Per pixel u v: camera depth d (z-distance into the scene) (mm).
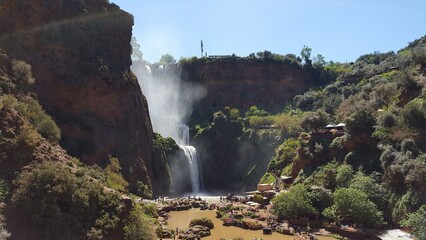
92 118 57719
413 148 43156
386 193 42812
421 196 38031
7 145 28484
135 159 61375
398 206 39969
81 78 56719
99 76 59438
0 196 25391
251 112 110438
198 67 122250
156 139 80125
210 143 99375
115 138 59156
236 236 40844
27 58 48594
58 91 53219
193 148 93438
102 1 67188
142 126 70062
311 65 128875
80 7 61719
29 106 36875
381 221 40188
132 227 29625
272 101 118938
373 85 71375
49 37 53688
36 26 51781
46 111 49594
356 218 41188
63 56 55094
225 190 94875
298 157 59906
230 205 54094
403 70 63625
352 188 43875
